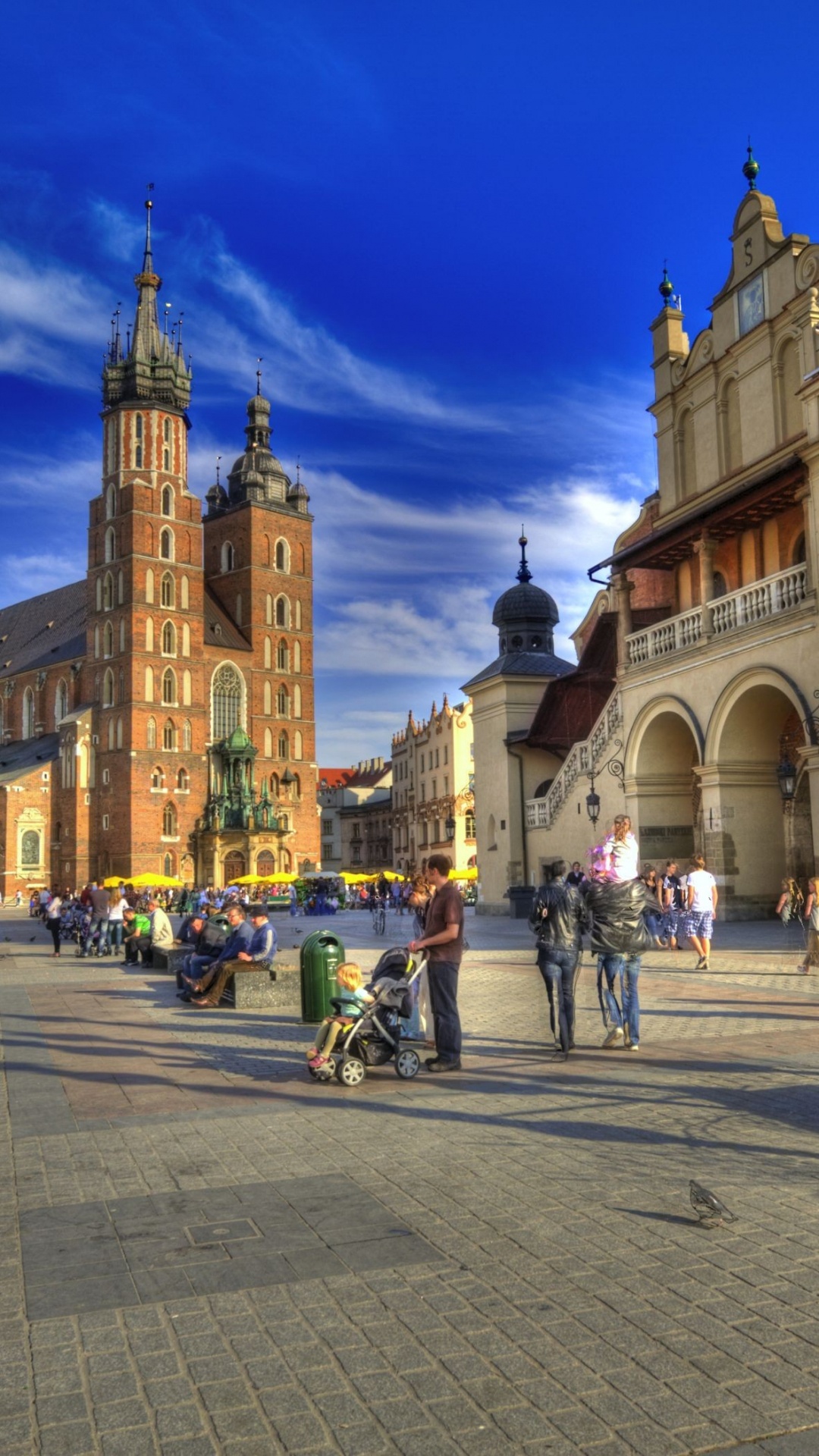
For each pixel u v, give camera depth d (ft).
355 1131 26.91
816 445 80.33
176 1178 23.12
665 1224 19.62
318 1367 14.53
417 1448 12.61
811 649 81.71
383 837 420.77
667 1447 12.55
